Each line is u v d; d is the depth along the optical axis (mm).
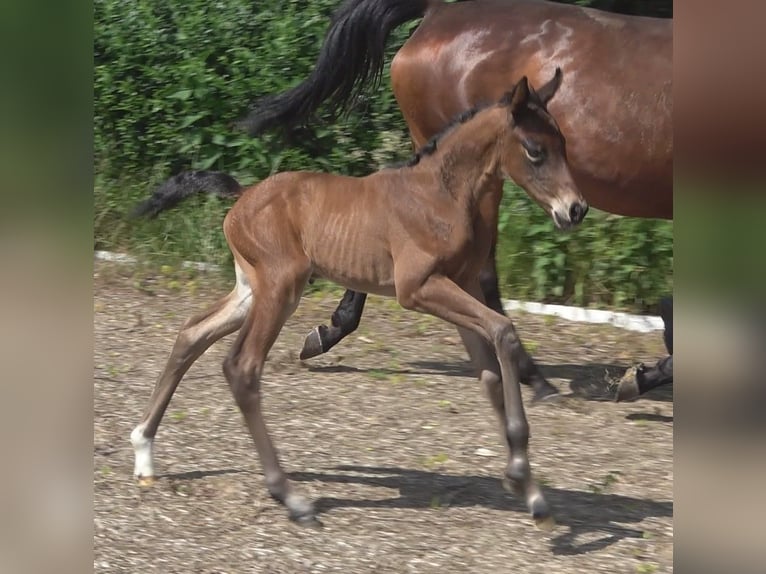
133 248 11594
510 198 9961
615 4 9914
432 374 8227
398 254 5348
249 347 5496
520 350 5145
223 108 11109
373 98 10555
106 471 6113
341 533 5332
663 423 7164
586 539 5273
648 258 9508
